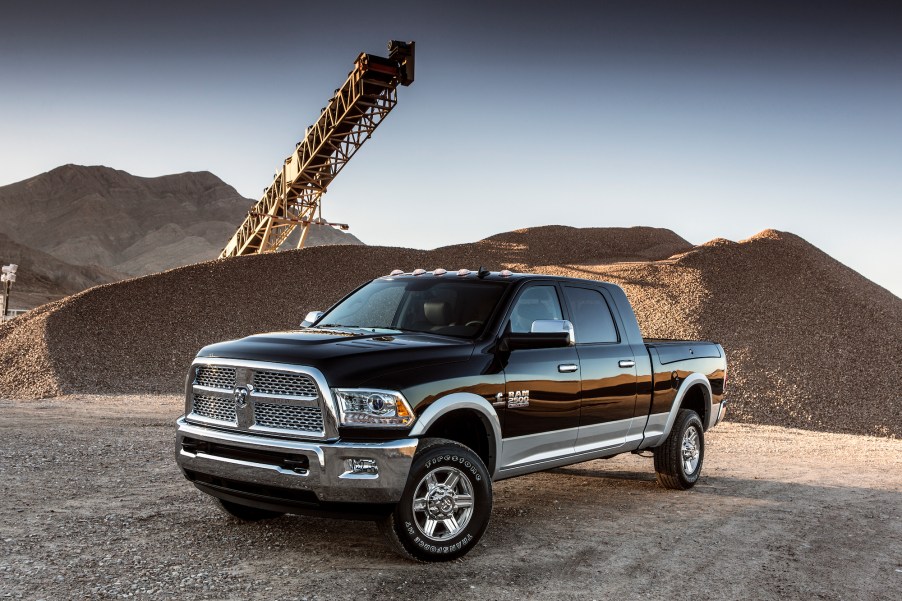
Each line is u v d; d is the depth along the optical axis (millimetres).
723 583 4699
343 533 5457
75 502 6152
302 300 28328
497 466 5344
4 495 6309
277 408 4809
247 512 5641
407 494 4664
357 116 32531
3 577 4270
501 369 5344
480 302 5785
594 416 6211
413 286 6273
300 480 4586
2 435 9875
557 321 5453
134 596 4043
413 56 30938
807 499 7496
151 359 22500
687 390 7461
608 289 6879
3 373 20781
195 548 4969
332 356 4754
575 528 5941
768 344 24250
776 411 20422
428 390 4836
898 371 23297
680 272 29094
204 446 5094
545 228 39750
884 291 31453
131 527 5434
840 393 21781
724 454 10898
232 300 27562
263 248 38625
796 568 5086
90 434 10383
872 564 5266
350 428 4598
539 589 4441
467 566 4820
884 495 7953
